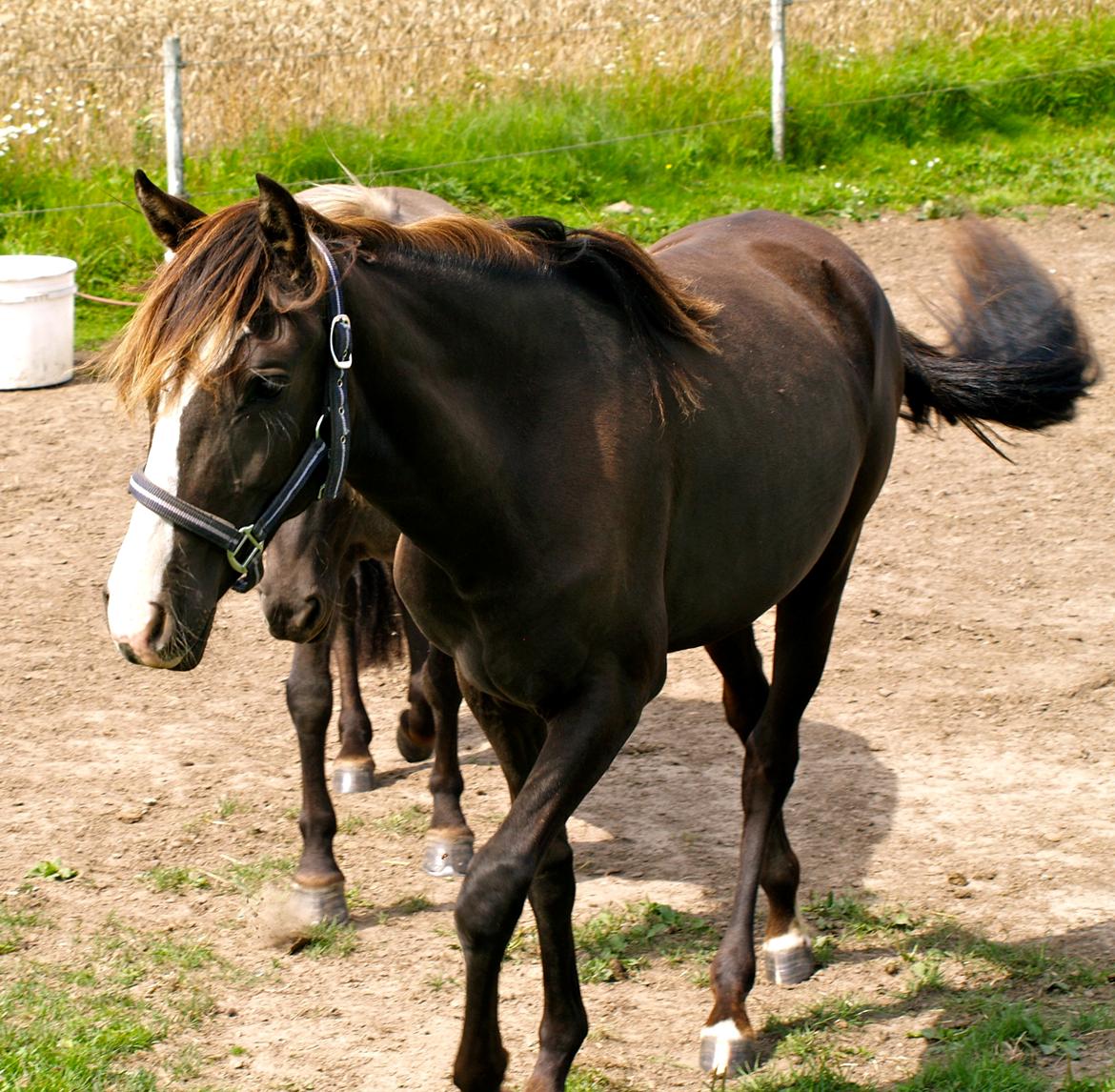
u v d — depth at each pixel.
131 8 13.62
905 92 12.53
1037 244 10.28
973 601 5.77
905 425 7.77
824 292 3.71
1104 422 7.66
